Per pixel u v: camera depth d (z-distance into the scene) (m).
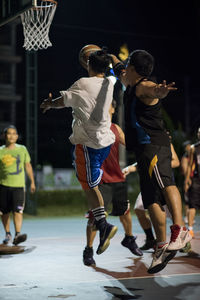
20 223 8.95
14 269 6.32
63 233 11.04
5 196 8.97
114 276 5.80
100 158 5.53
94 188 5.46
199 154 9.41
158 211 5.05
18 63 57.22
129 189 24.44
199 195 9.37
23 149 9.23
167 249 4.79
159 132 5.03
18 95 55.03
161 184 4.97
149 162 4.98
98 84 5.30
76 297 4.76
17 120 55.97
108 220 14.65
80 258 7.21
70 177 29.22
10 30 55.22
